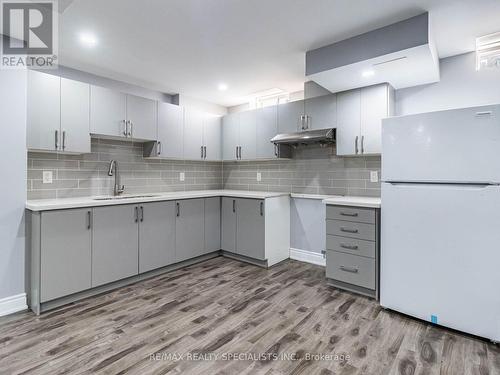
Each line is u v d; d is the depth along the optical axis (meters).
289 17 2.12
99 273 2.59
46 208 2.24
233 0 1.91
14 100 2.31
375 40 2.28
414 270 2.15
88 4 1.94
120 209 2.74
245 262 3.64
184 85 3.68
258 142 3.84
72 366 1.63
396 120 2.22
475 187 1.90
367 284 2.57
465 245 1.93
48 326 2.06
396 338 1.93
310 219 3.64
